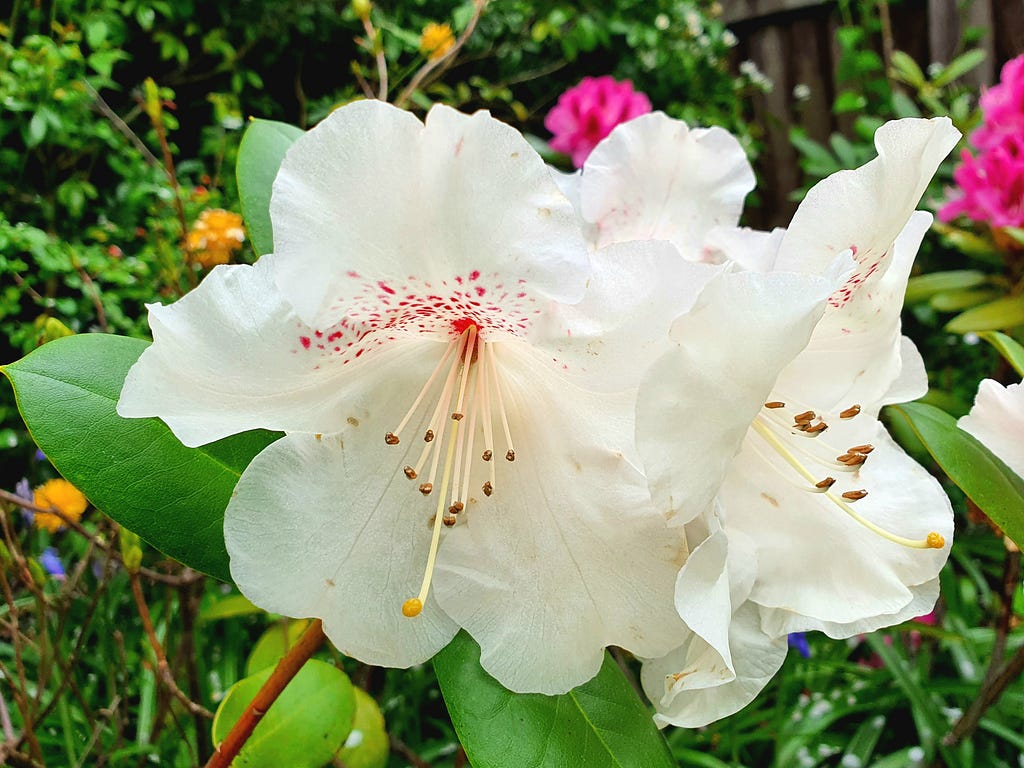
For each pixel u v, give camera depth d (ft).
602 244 0.74
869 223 0.54
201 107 2.74
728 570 0.59
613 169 0.74
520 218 0.48
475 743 0.58
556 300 0.49
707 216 0.75
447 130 0.46
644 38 3.04
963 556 1.82
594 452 0.57
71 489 1.10
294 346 0.52
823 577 0.64
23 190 2.27
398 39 2.56
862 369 0.64
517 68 3.04
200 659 1.42
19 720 1.32
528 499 0.59
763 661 0.62
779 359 0.46
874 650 1.61
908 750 1.47
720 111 3.17
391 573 0.57
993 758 1.40
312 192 0.47
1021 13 2.66
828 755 1.52
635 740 0.61
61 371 0.63
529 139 2.53
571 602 0.57
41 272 1.98
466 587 0.57
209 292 0.51
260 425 0.54
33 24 2.29
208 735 1.18
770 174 3.21
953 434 0.75
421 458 0.57
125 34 2.43
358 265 0.49
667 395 0.47
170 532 0.62
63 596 1.10
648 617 0.56
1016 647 1.55
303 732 0.75
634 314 0.51
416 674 1.53
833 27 3.08
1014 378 1.49
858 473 0.67
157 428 0.63
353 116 0.46
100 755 1.19
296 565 0.54
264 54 2.76
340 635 0.55
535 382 0.61
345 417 0.57
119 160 2.26
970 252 1.80
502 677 0.56
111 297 1.98
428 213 0.48
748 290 0.46
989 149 1.74
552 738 0.59
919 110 2.79
